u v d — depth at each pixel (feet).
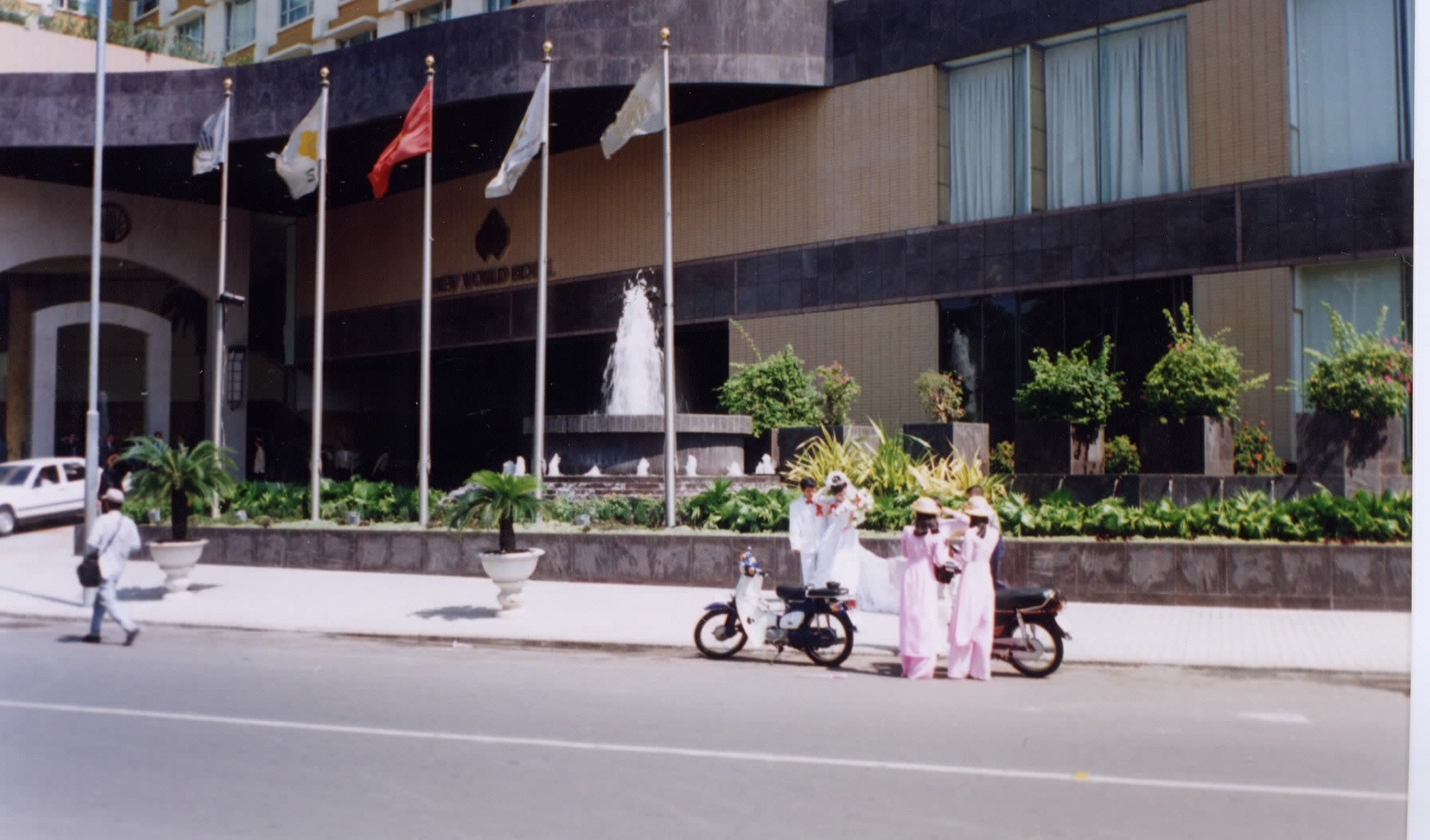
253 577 58.95
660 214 89.71
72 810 20.38
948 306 76.18
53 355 106.11
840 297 80.02
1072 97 72.13
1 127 93.20
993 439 73.56
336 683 32.91
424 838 18.74
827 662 36.50
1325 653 37.27
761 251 84.02
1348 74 62.44
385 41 86.22
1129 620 43.86
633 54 79.36
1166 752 24.86
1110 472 59.41
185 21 139.54
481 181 101.65
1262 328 63.93
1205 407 56.54
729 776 22.56
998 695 31.76
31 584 57.31
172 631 44.32
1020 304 73.26
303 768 23.18
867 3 79.77
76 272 118.52
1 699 30.40
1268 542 47.21
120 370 122.01
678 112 86.53
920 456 62.90
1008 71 74.43
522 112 86.28
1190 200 66.64
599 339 95.71
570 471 66.74
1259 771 23.29
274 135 90.89
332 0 119.14
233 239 114.73
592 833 18.99
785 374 72.13
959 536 36.42
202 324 118.62
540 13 80.64
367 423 121.39
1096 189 70.95
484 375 116.47
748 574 37.55
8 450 112.78
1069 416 59.31
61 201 106.11
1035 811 20.34
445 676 34.27
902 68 78.07
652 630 42.01
